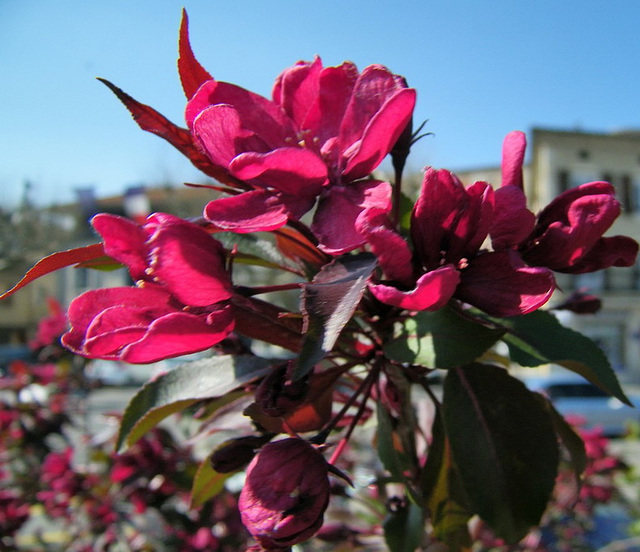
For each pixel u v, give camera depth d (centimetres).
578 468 17
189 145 14
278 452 12
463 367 15
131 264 12
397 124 12
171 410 17
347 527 22
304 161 12
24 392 56
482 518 14
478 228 12
